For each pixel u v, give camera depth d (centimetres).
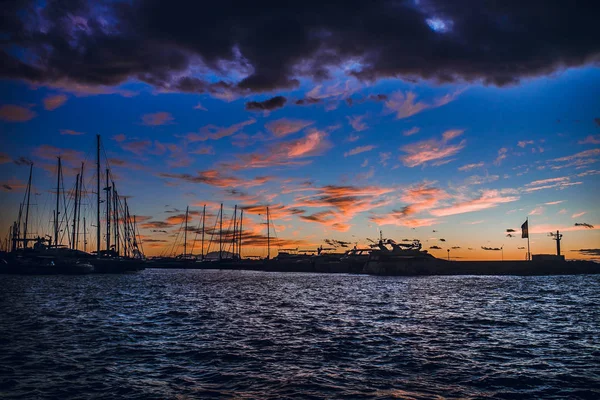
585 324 3694
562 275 18400
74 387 1817
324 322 3731
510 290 8606
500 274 18538
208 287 8731
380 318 4041
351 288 9025
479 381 1938
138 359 2300
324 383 1886
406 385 1870
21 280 9556
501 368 2156
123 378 1950
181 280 11669
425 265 18250
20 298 5631
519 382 1922
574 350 2598
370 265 18412
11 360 2256
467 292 7938
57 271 10975
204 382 1900
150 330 3219
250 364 2211
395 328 3409
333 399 1686
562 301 6009
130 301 5434
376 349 2589
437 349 2598
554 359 2358
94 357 2338
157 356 2370
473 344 2764
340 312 4525
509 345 2738
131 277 11956
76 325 3428
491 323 3731
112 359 2295
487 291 8250
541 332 3256
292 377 1977
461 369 2138
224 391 1775
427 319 3984
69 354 2405
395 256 18138
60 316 3956
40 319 3750
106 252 12562
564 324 3688
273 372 2062
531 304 5538
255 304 5312
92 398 1683
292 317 4059
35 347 2580
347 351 2528
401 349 2594
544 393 1777
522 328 3450
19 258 11331
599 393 1783
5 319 3738
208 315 4141
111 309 4538
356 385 1862
